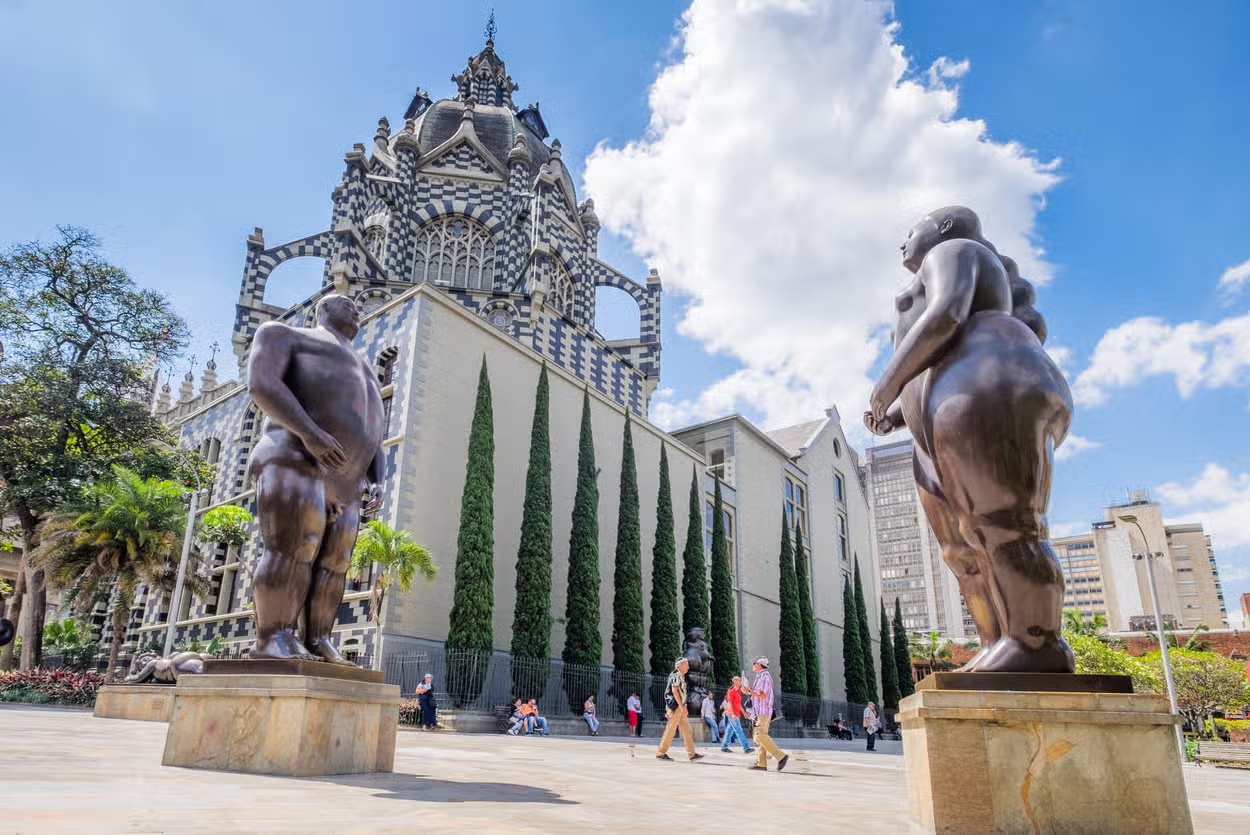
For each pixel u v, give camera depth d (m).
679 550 35.69
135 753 5.20
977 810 2.83
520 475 27.53
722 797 4.75
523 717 20.33
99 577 25.52
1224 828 4.06
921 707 3.00
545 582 24.31
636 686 26.23
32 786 3.00
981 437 3.33
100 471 29.45
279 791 3.42
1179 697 48.50
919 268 4.02
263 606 4.89
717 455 42.78
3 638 9.95
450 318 26.36
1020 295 4.04
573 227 39.78
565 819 3.12
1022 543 3.29
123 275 31.41
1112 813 2.80
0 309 29.12
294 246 36.72
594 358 36.44
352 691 4.74
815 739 33.16
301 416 4.96
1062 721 2.89
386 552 20.83
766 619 41.31
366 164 35.47
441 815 2.96
